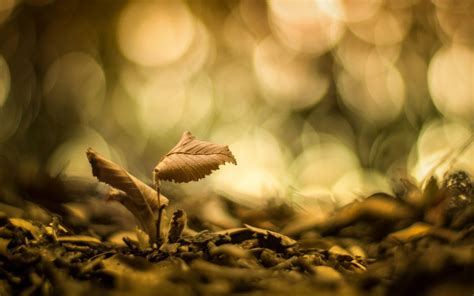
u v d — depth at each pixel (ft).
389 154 7.06
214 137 8.08
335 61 7.69
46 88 7.49
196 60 8.32
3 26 7.18
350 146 7.35
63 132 7.54
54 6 7.30
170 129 8.06
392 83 7.33
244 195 2.99
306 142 7.59
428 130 7.06
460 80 7.11
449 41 7.18
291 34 7.88
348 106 7.52
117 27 7.79
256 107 8.12
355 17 7.50
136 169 7.08
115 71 7.98
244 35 8.21
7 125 7.22
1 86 7.26
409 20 7.29
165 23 8.21
